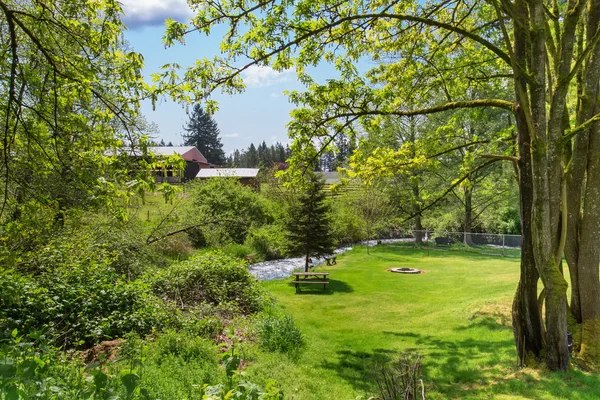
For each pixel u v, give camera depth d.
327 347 8.38
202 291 10.60
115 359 5.75
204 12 6.68
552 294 6.01
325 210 17.92
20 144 6.10
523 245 6.64
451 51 10.33
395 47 9.67
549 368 6.10
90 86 5.88
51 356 4.90
